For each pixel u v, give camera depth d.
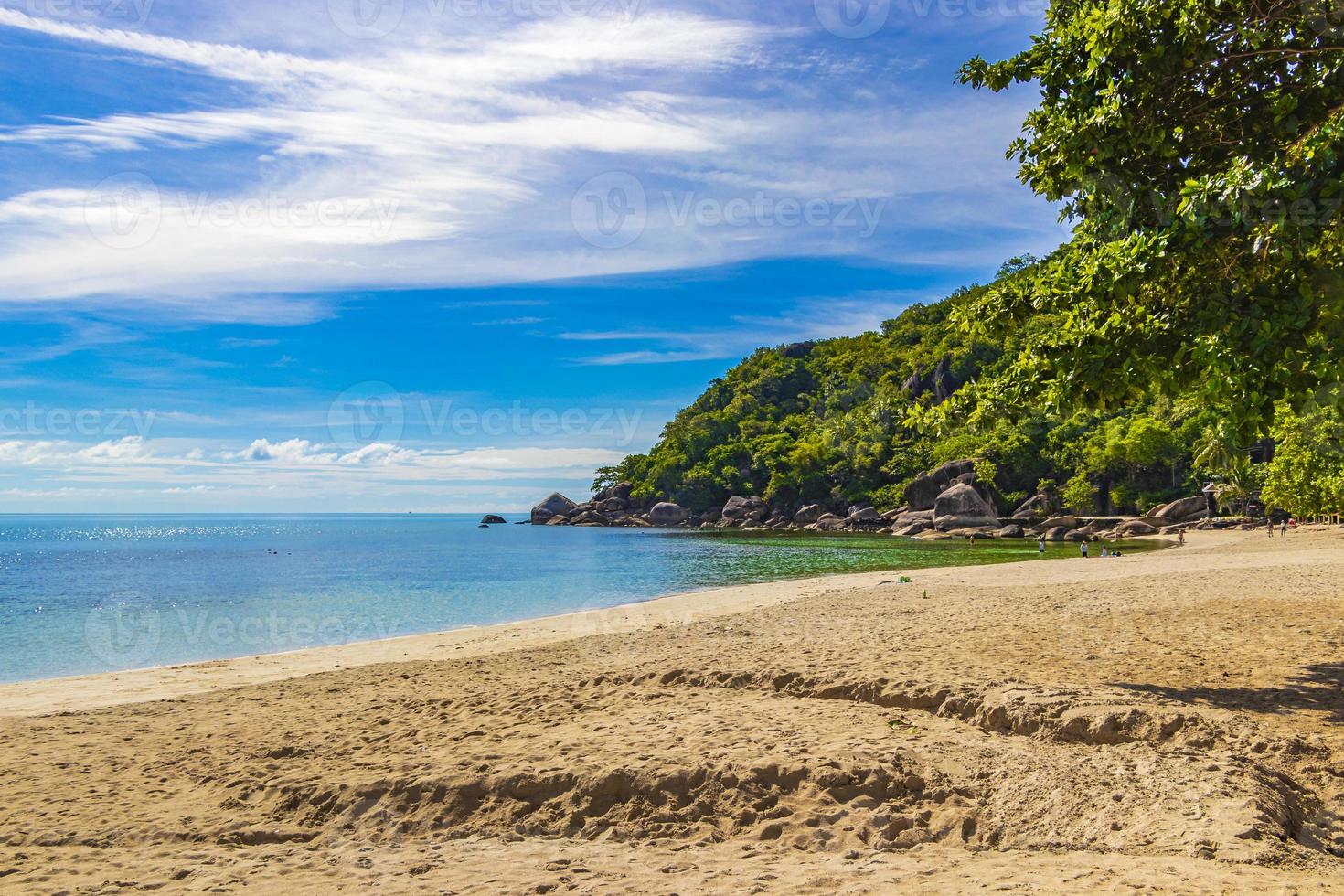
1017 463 106.25
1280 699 8.41
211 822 7.21
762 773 6.96
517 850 6.25
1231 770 6.26
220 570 60.41
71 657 21.34
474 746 8.58
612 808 6.82
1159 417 98.00
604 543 96.94
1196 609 15.94
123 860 6.39
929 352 143.88
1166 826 5.62
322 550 91.69
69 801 8.05
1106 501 99.50
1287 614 14.50
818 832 6.24
